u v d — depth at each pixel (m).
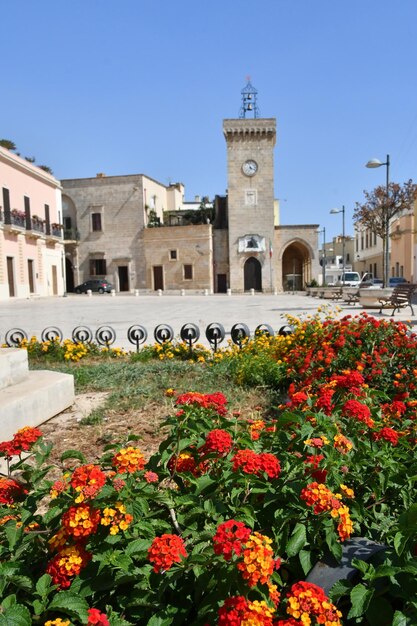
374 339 5.35
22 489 2.20
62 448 4.17
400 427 3.17
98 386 6.27
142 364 7.57
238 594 1.51
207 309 22.72
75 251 52.62
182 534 1.87
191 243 49.62
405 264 43.03
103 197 51.72
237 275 48.94
